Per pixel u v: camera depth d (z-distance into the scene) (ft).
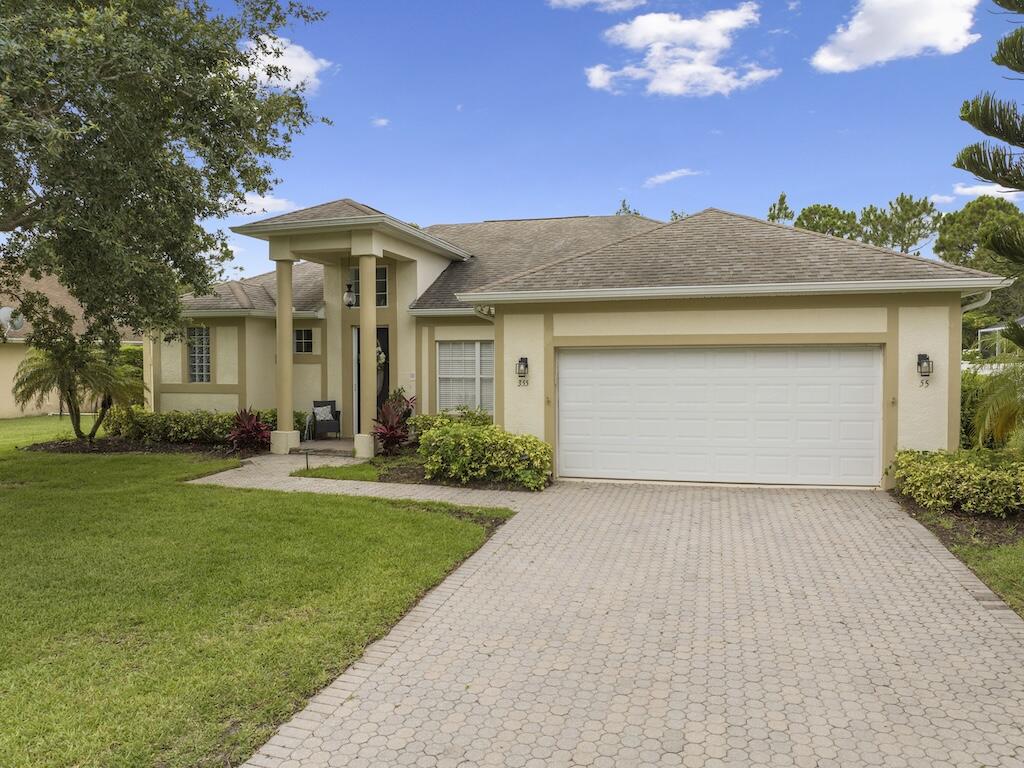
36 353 51.52
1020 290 78.13
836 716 13.84
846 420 35.65
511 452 37.11
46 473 41.29
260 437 49.78
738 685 15.24
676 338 36.96
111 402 54.60
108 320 38.29
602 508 32.24
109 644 16.90
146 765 11.93
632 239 42.32
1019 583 21.39
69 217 27.35
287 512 30.27
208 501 32.55
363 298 46.52
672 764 12.24
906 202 91.20
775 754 12.51
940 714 13.87
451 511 31.37
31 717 13.38
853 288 33.78
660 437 37.99
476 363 51.24
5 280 39.88
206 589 20.66
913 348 34.35
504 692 14.96
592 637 17.94
